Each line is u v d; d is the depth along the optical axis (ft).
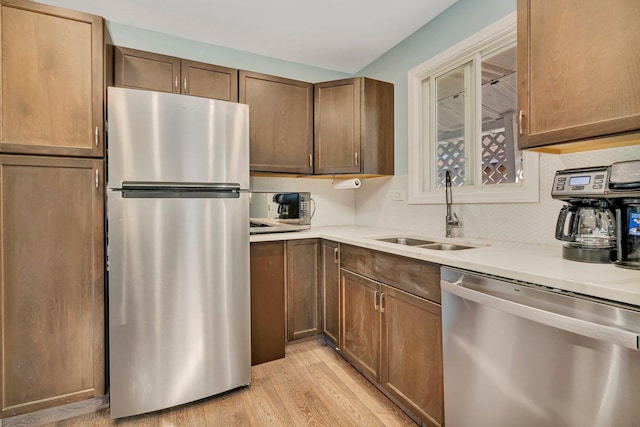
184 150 5.38
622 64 3.19
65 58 5.07
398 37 7.91
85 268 5.23
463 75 6.91
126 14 6.83
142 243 5.16
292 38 7.92
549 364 3.18
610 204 3.59
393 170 8.46
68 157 5.10
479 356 3.89
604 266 3.51
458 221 6.48
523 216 5.43
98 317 5.31
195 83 7.08
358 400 5.66
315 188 9.64
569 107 3.67
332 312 7.41
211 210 5.65
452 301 4.22
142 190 5.16
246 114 5.94
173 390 5.40
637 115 3.08
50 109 4.98
